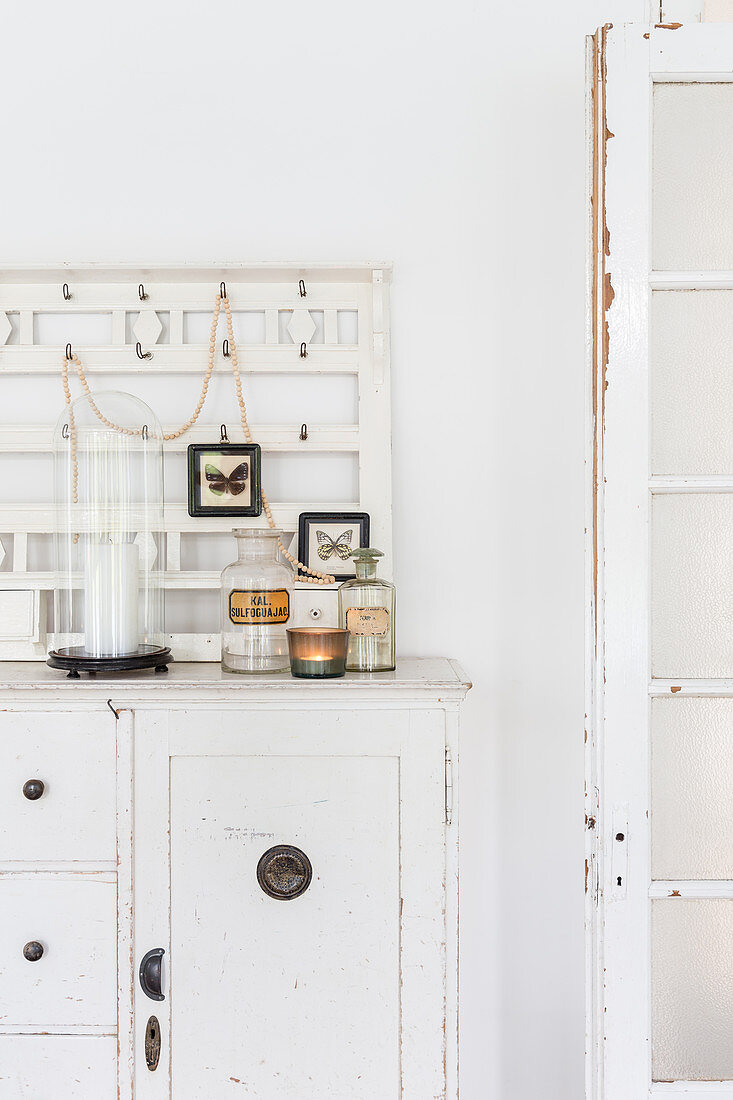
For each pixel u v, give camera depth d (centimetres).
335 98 163
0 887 132
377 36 163
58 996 132
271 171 163
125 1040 131
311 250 163
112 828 132
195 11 164
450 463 163
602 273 136
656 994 138
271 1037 130
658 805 139
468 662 163
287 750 131
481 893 162
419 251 163
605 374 136
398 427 163
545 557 163
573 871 162
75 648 142
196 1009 131
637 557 136
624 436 136
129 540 148
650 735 138
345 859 131
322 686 129
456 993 131
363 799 131
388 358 160
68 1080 131
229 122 163
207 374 159
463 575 163
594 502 138
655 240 138
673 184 138
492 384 163
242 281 160
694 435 139
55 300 161
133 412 150
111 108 164
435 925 130
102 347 160
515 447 163
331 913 130
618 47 135
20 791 132
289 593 143
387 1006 130
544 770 163
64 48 164
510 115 163
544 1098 161
